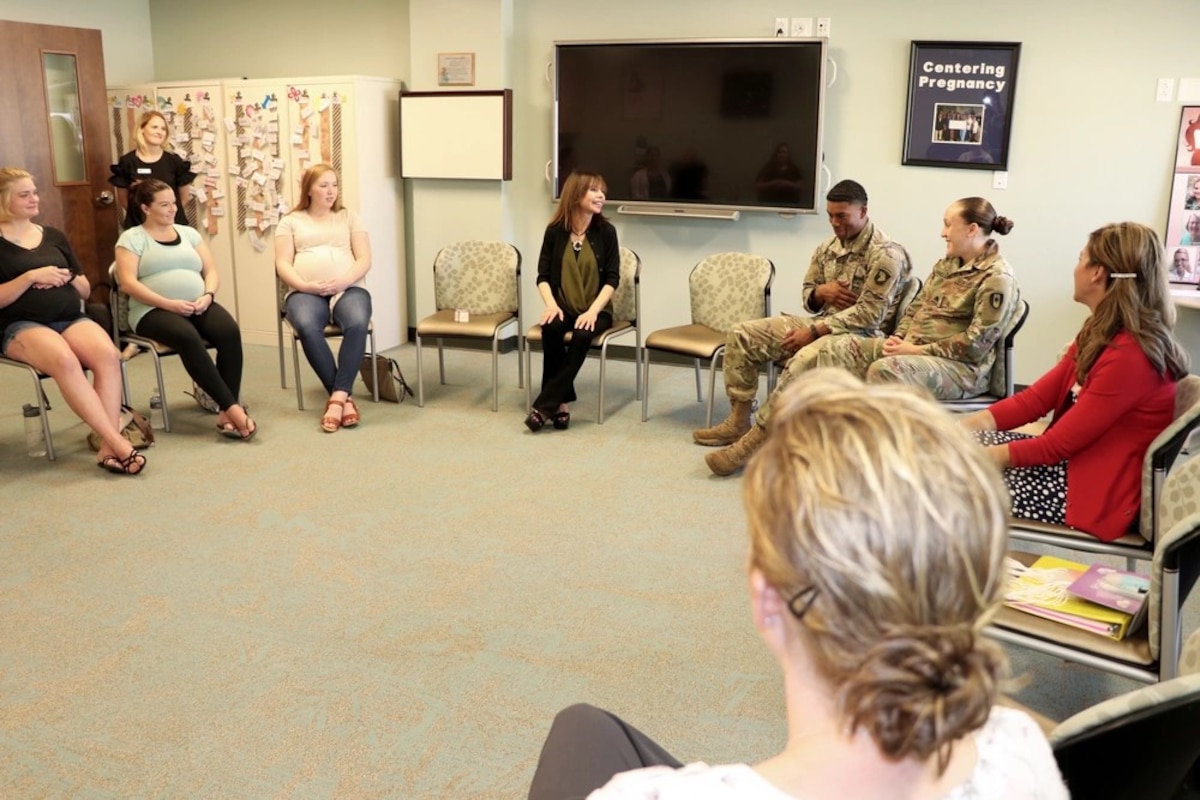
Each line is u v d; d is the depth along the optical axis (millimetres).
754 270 4355
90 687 2262
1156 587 1568
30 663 2357
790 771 615
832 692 604
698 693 2273
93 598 2695
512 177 5734
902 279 3725
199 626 2553
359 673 2342
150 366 5484
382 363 4699
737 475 3773
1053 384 2488
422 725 2137
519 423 4422
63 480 3613
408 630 2549
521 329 4887
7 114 5406
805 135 5059
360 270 4559
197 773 1963
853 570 561
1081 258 2264
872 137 5051
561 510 3391
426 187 5871
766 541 601
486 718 2164
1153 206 4648
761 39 5027
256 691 2258
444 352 5984
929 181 5000
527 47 5637
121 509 3340
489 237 5785
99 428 3648
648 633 2551
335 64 6137
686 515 3357
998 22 4723
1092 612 1742
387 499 3471
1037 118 4754
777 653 637
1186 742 989
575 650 2461
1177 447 2025
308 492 3529
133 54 6504
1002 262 3299
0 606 2639
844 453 588
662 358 5734
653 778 636
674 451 4051
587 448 4078
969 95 4812
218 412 4480
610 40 5344
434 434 4246
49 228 3965
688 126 5297
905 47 4898
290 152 5746
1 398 4742
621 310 4570
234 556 2982
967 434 621
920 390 654
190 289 4234
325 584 2805
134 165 5504
